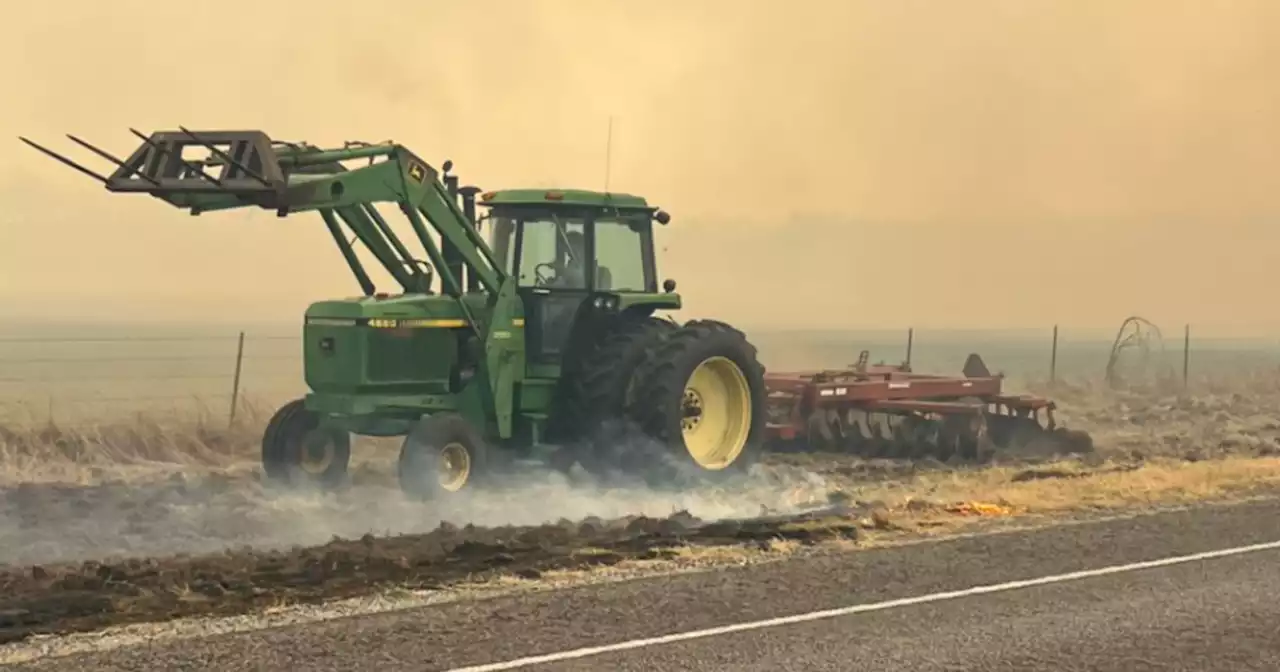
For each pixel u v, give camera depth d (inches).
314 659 263.3
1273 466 564.1
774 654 272.7
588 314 512.1
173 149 434.3
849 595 324.2
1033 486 507.8
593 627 291.1
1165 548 387.2
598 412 499.8
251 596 314.0
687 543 386.6
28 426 597.6
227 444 613.9
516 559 361.7
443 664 261.0
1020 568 357.7
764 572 349.7
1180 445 671.8
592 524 418.0
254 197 433.7
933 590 330.3
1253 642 287.6
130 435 594.2
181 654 265.6
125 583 325.7
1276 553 381.1
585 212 516.4
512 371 497.7
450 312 490.0
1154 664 270.7
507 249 514.0
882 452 623.5
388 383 474.0
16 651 266.4
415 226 477.7
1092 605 317.7
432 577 337.7
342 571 343.0
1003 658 273.1
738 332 533.6
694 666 263.3
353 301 478.0
